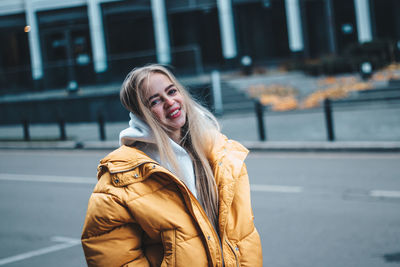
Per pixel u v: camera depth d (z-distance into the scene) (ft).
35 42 88.12
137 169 6.13
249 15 87.04
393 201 22.24
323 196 24.03
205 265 6.15
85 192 28.91
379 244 16.72
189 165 6.69
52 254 17.98
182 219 6.12
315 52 89.51
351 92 59.36
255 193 25.62
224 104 63.77
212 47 87.97
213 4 85.56
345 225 19.07
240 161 6.95
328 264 15.20
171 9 86.53
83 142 51.49
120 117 69.56
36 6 87.81
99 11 85.71
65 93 72.08
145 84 6.45
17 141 56.65
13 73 74.43
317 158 35.35
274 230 18.97
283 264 15.40
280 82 68.13
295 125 49.06
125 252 6.07
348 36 89.25
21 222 22.80
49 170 37.88
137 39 87.30
